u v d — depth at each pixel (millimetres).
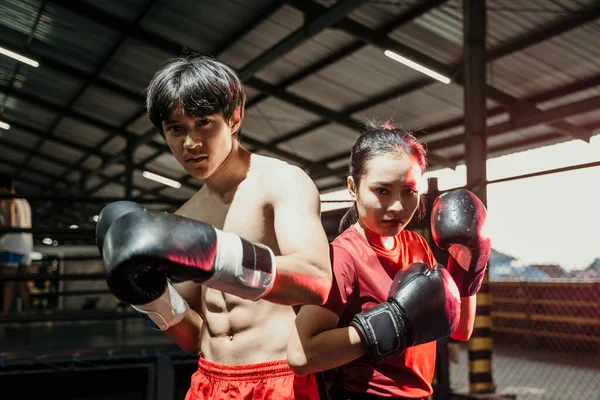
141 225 972
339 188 15867
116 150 18062
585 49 8180
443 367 3834
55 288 9016
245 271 1026
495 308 9938
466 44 5703
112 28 10500
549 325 8953
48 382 3324
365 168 1325
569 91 9336
